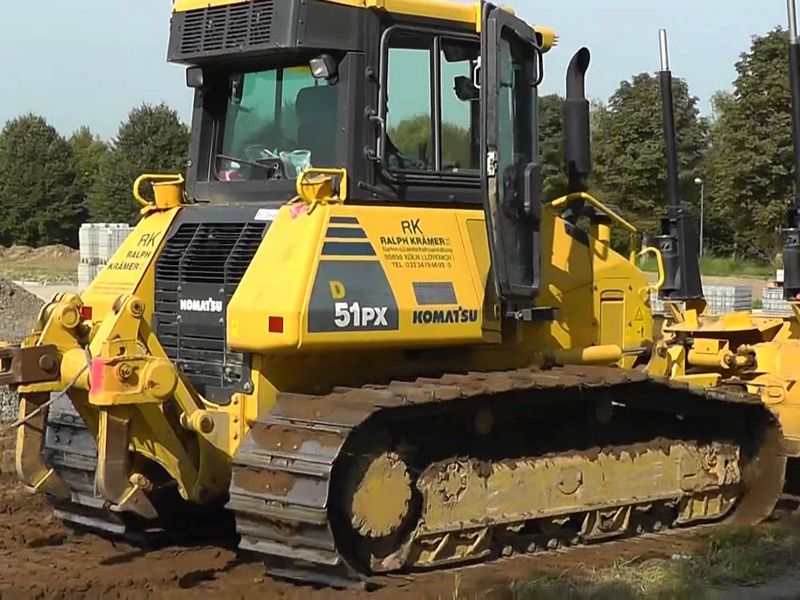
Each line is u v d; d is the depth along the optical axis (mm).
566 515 7867
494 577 7047
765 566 7508
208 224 7508
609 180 45531
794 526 8742
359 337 6770
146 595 6586
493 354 7840
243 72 7883
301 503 6258
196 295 7355
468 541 7363
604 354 8344
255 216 7277
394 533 6879
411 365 7453
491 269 7539
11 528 8156
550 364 8078
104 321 6797
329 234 6801
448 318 7191
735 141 45469
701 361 9594
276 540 6480
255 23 7414
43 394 7188
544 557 7664
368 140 7285
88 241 24938
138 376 6582
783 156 44812
